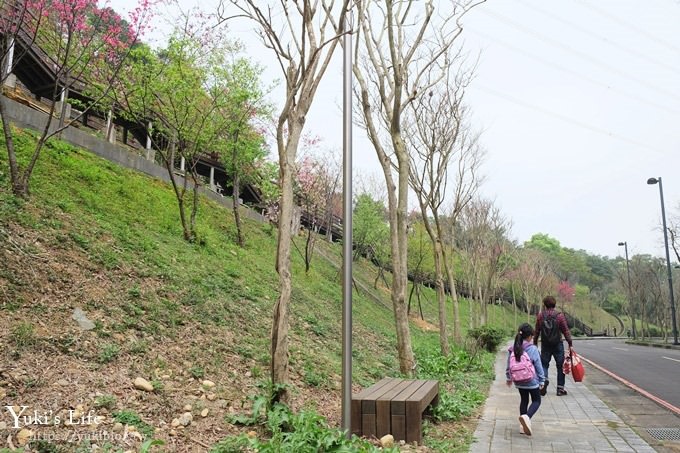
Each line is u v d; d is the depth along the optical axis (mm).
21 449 3723
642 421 7473
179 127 14945
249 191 30312
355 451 4422
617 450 5594
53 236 9016
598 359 18047
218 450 4395
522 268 41844
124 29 14055
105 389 5375
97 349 6270
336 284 22672
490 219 29875
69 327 6551
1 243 7695
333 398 7629
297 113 6242
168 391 5840
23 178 10164
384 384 7199
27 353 5574
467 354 14016
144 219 13664
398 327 9883
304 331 11500
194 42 14516
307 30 6418
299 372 8336
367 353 12031
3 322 6031
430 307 34000
